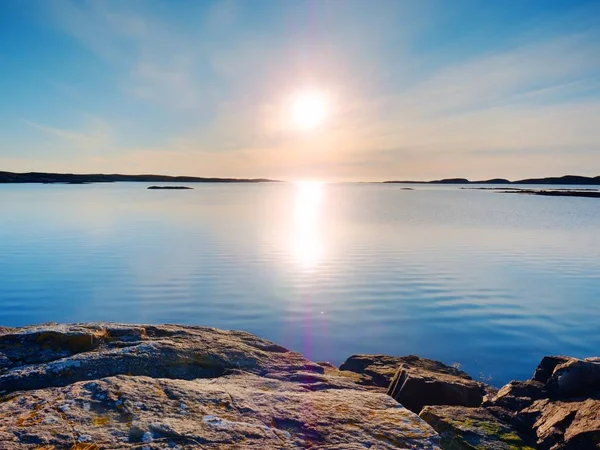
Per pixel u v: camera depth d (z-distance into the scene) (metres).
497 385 11.10
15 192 129.12
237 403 4.21
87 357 5.30
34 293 18.88
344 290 19.81
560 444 4.90
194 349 6.16
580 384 5.95
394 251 30.81
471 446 5.13
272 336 14.33
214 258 27.56
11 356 5.36
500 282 21.52
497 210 76.25
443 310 16.98
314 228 45.72
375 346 13.57
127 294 18.88
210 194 147.75
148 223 49.06
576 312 16.67
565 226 47.91
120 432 3.37
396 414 4.25
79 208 70.19
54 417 3.51
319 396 4.67
